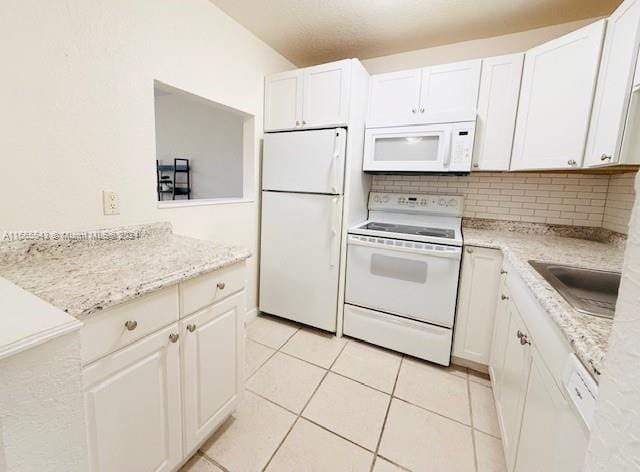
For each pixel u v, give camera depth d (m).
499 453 1.35
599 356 0.59
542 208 2.17
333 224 2.12
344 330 2.28
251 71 2.18
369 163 2.28
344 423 1.49
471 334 1.91
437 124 2.02
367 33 2.16
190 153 4.38
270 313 2.51
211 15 1.83
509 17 1.93
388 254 2.04
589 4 1.78
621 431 0.32
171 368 1.07
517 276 1.37
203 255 1.28
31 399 0.56
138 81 1.47
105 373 0.86
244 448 1.34
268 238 2.40
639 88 1.22
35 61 1.12
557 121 1.68
